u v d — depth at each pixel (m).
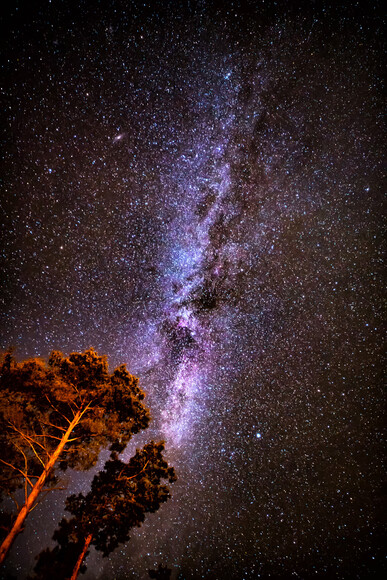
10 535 5.07
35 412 6.77
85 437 6.87
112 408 7.27
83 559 7.03
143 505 7.54
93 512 7.05
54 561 6.93
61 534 7.29
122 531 7.48
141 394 7.72
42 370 6.84
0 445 6.27
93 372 7.31
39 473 6.55
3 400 6.24
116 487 7.48
